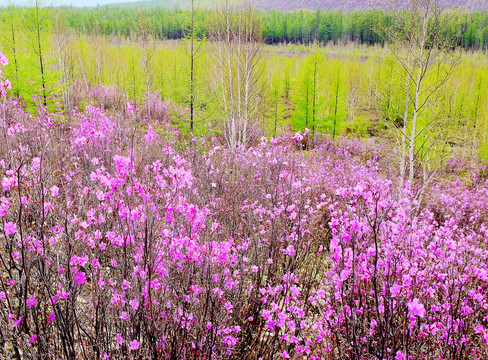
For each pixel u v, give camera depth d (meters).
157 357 2.38
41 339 2.19
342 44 101.94
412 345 2.75
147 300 2.30
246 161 9.04
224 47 17.03
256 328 3.40
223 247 2.70
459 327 2.78
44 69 15.08
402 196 5.59
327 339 2.76
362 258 2.89
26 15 14.65
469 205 10.41
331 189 8.87
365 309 2.82
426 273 3.09
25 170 2.76
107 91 24.42
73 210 2.88
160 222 2.70
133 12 111.88
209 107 13.97
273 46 95.94
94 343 2.38
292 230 4.42
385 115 8.62
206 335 2.49
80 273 2.31
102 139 5.96
